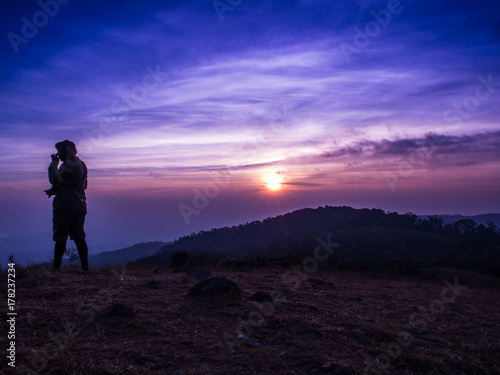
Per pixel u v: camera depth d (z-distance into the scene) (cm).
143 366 243
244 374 244
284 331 334
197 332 317
